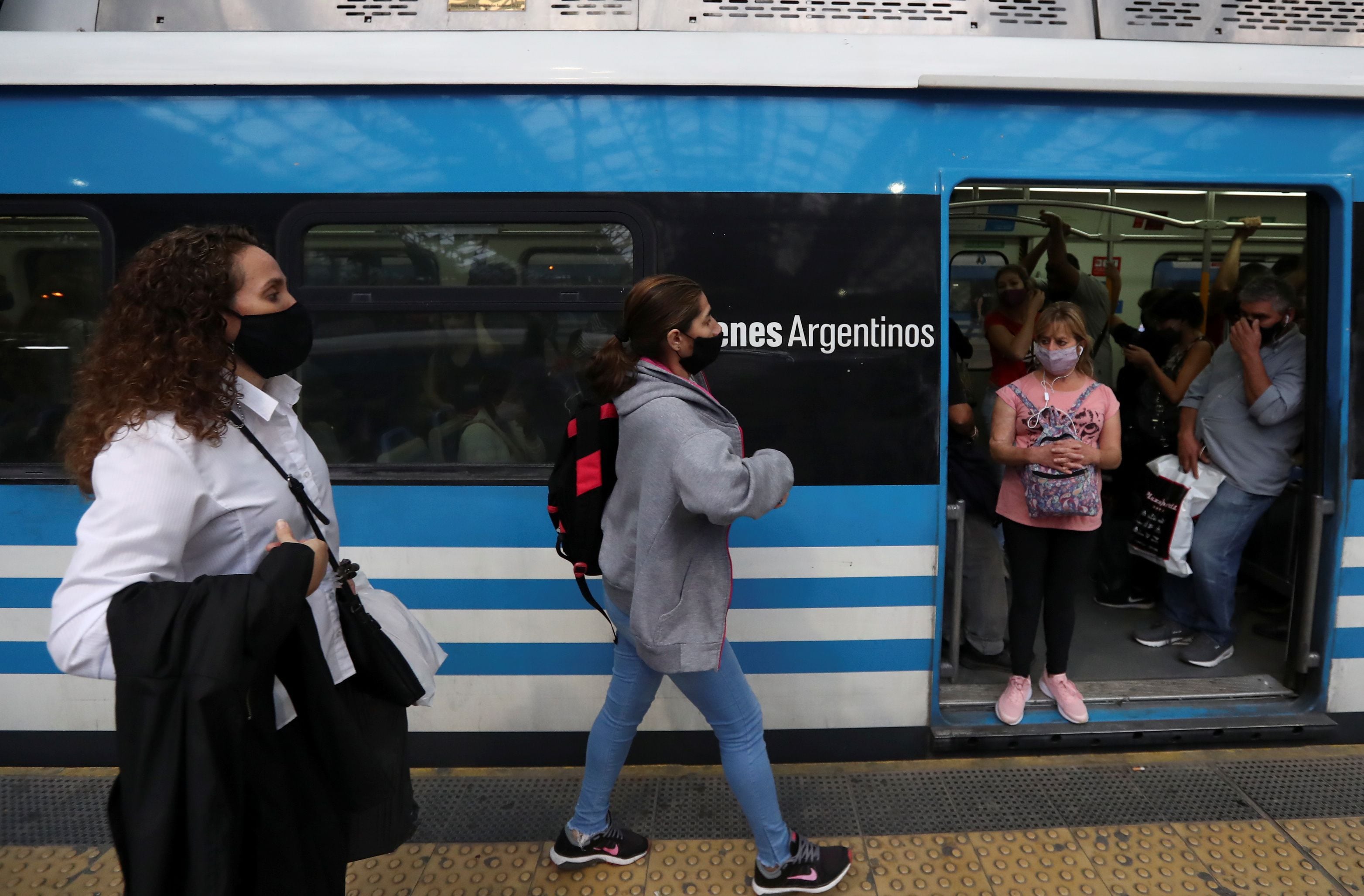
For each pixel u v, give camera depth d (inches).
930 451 101.7
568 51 95.3
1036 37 98.3
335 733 53.9
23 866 92.2
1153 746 110.9
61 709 106.2
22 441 102.7
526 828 97.5
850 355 100.1
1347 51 100.1
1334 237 103.9
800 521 101.7
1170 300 151.8
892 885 88.2
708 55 95.7
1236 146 100.8
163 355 48.9
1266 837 94.8
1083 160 99.6
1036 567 110.0
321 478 60.4
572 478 79.7
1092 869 90.3
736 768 81.4
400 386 101.3
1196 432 129.0
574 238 98.7
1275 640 138.7
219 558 52.0
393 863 92.1
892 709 106.4
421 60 94.9
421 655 66.1
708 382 97.2
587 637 103.7
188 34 95.6
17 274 100.0
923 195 99.0
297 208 97.2
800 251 98.7
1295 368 114.8
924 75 95.7
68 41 95.0
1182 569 126.2
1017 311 143.1
